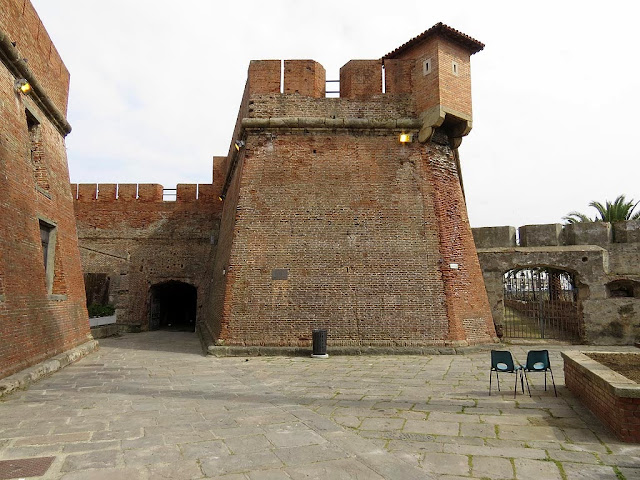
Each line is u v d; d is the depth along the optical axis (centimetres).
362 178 1523
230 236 1636
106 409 729
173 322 3089
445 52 1534
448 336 1392
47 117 1431
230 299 1430
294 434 586
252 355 1360
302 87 1573
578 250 1688
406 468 475
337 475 456
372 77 1586
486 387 878
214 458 500
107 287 2494
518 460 498
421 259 1458
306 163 1535
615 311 1623
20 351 995
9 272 988
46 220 1302
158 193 2611
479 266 1591
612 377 629
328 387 897
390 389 869
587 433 589
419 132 1552
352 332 1395
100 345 1777
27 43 1237
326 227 1482
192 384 948
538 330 1847
